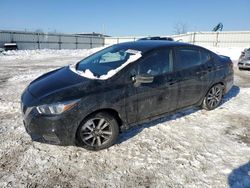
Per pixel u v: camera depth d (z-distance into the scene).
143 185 2.78
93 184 2.79
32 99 3.27
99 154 3.40
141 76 3.54
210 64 4.91
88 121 3.30
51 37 37.94
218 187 2.77
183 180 2.88
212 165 3.19
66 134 3.15
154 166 3.14
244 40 30.78
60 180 2.84
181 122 4.54
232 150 3.57
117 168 3.09
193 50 4.66
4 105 5.42
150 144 3.69
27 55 22.52
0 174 2.91
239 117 4.87
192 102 4.69
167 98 4.09
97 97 3.26
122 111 3.53
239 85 7.80
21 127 4.23
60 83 3.53
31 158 3.27
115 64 3.87
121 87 3.47
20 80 8.51
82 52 29.31
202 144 3.73
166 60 4.12
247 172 3.05
